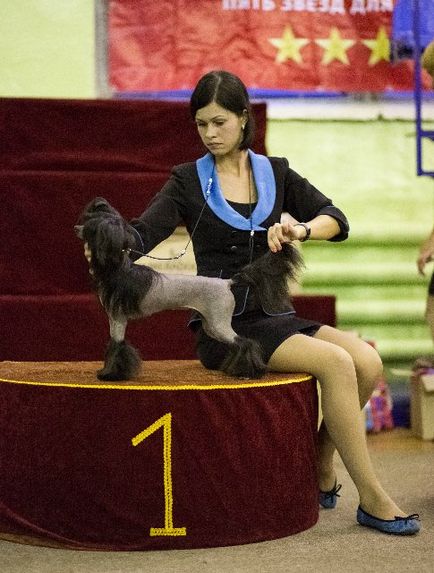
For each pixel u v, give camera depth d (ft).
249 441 15.17
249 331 16.43
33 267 23.13
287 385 15.62
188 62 30.12
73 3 29.81
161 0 29.91
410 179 30.83
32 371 16.61
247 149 17.11
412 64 30.71
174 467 14.88
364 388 16.84
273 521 15.56
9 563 14.40
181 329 22.45
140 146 25.18
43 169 24.47
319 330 17.12
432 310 26.32
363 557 14.67
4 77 29.60
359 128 30.68
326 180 30.58
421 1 30.27
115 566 14.20
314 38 30.42
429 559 14.60
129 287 14.85
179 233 23.20
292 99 30.45
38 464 15.29
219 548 15.08
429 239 26.30
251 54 30.25
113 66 29.94
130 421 14.83
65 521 15.20
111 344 15.43
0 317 21.88
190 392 14.83
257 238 16.53
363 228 29.86
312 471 16.37
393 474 21.04
